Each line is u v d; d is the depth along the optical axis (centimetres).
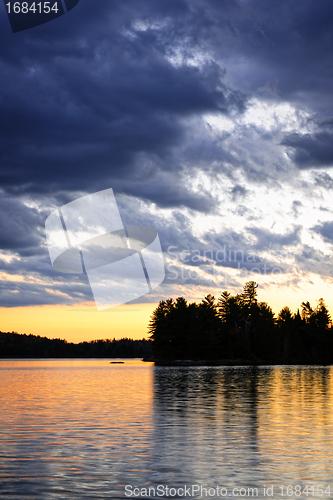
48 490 1067
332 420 2028
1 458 1354
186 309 14912
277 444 1535
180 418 2088
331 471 1223
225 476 1181
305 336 17062
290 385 4250
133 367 10712
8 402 2767
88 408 2459
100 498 1017
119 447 1493
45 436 1672
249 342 14912
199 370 8600
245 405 2581
